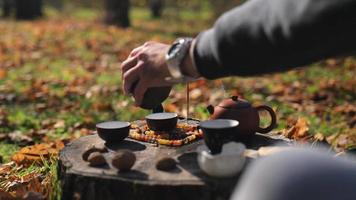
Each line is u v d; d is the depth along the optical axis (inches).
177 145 103.1
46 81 280.1
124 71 83.3
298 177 52.1
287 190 51.0
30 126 203.9
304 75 308.2
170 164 91.2
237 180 85.6
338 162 56.2
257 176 52.8
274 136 111.1
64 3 1172.5
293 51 58.4
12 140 185.5
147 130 112.5
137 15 948.0
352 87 270.1
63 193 94.5
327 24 54.7
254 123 104.0
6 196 115.4
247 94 257.8
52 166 130.6
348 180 53.7
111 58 369.7
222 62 64.4
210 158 85.3
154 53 79.3
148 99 90.7
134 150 102.0
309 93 259.1
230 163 84.9
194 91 252.4
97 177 89.5
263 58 61.0
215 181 85.4
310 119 210.8
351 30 54.4
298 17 55.9
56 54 382.0
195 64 68.6
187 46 74.0
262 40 59.8
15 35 493.0
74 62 350.3
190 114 212.2
